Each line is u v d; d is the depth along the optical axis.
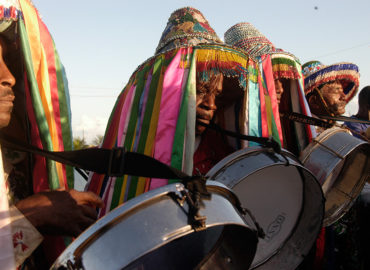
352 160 1.71
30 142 1.11
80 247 0.76
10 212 0.87
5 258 0.80
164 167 0.89
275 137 1.64
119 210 0.78
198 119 1.50
